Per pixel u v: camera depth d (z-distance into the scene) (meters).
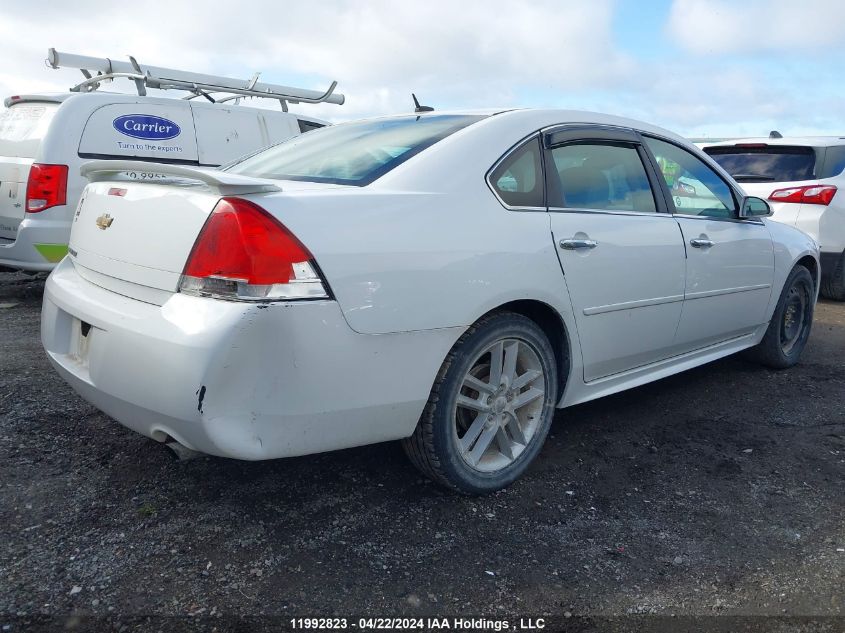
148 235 2.33
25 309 5.95
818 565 2.42
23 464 2.88
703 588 2.28
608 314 3.16
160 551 2.35
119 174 2.81
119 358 2.25
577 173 3.17
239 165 3.39
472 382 2.71
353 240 2.28
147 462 2.96
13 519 2.48
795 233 4.75
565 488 2.94
